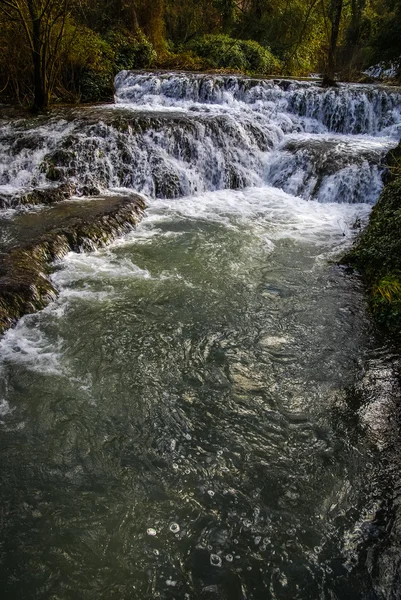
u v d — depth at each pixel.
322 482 3.49
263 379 4.52
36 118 10.80
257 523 3.19
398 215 6.54
